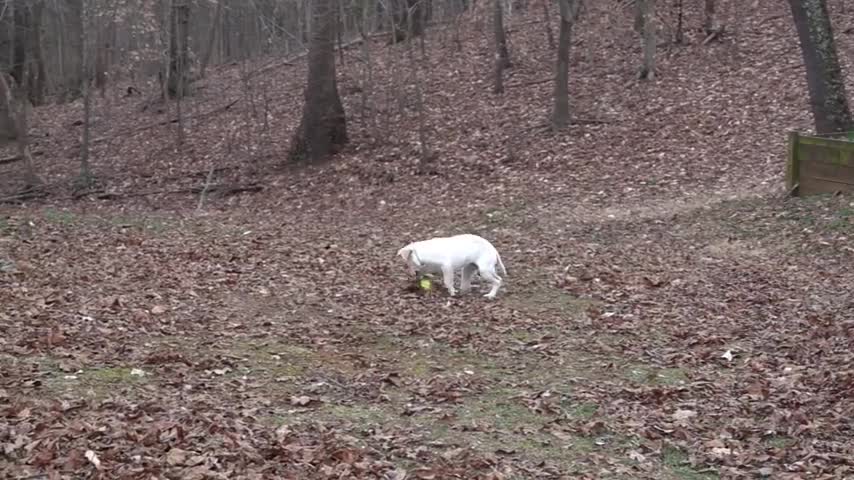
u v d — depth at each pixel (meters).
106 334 7.99
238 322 8.84
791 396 6.76
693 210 14.16
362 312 9.39
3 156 24.58
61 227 14.67
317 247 13.11
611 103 20.33
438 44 27.33
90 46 27.02
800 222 12.52
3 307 8.71
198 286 10.30
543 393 6.96
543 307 9.68
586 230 13.82
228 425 5.85
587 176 16.83
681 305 9.59
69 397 6.23
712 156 16.83
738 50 21.84
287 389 6.90
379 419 6.33
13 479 4.83
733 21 23.62
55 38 34.31
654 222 13.85
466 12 29.97
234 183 19.95
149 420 5.82
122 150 23.64
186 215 17.38
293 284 10.59
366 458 5.50
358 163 19.39
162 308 9.08
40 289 9.67
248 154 21.22
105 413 5.93
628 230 13.61
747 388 7.02
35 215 16.25
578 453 5.84
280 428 5.92
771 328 8.62
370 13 28.75
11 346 7.37
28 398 6.14
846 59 20.67
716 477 5.50
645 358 7.90
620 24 25.22
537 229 14.13
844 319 8.64
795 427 6.13
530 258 12.15
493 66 24.33
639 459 5.74
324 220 16.27
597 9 26.23
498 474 5.33
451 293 10.07
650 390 7.00
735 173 15.88
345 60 27.70
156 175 21.22
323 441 5.75
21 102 21.11
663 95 20.20
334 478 5.13
